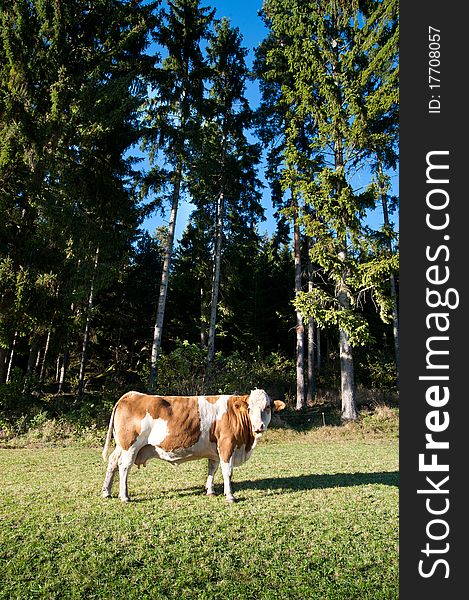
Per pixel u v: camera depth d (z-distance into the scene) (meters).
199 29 19.28
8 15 14.08
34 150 13.90
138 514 5.59
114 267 15.62
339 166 16.27
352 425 16.14
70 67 15.43
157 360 17.20
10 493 6.65
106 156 17.11
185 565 4.25
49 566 4.17
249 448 6.78
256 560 4.37
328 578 4.08
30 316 13.09
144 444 6.48
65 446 12.02
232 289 27.02
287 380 24.05
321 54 17.23
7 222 13.81
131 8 17.06
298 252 20.20
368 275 14.88
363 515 5.70
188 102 18.81
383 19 15.98
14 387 14.58
